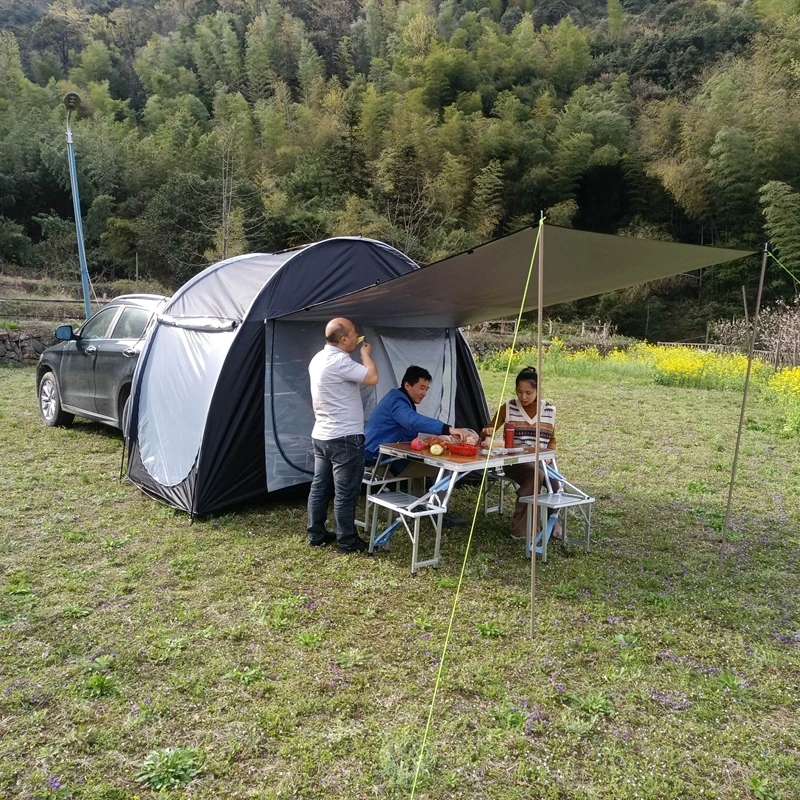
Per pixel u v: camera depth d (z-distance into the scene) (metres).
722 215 32.81
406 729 2.58
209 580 3.86
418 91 40.41
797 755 2.50
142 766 2.35
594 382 14.16
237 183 30.02
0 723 2.57
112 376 6.65
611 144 37.62
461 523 5.03
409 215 32.50
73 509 5.02
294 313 4.80
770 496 5.93
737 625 3.51
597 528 5.02
